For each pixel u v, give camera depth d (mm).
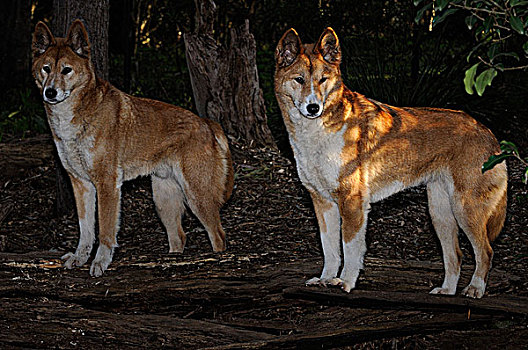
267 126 9148
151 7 15344
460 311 4473
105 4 7094
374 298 4484
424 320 4387
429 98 9086
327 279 4582
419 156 4664
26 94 11859
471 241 4629
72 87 5188
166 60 14453
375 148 4570
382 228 6746
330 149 4477
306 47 4617
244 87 8945
